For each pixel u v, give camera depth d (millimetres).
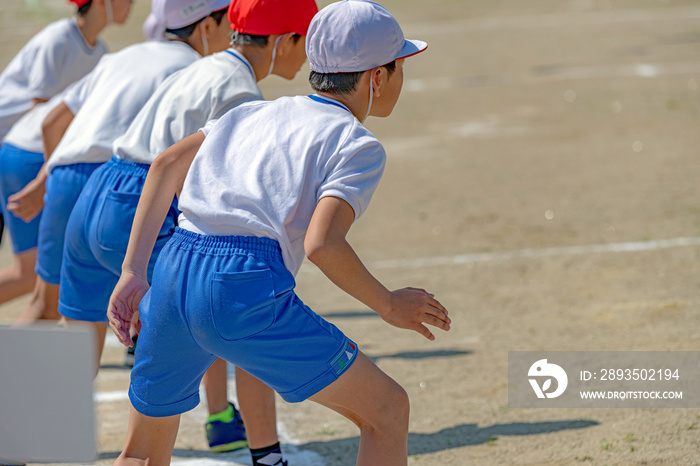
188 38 14461
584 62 58781
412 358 18688
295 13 12133
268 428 12656
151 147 12453
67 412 7297
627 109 44625
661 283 21672
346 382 9438
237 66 12242
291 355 9305
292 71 12742
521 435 14266
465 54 65750
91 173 13836
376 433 9602
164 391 9961
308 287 25172
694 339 17703
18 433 7395
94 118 13820
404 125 46281
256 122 9977
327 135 9516
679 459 12594
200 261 9430
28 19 89125
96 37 19469
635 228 26812
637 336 18359
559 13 81312
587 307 20688
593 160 35875
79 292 13242
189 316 9391
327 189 9203
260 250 9359
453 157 38719
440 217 30234
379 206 32375
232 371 18969
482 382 16906
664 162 34406
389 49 9875
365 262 26203
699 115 41844
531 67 58938
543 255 25266
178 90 12500
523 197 31609
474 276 24062
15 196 15758
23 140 18328
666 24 70500
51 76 18844
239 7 12234
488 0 93125
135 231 10609
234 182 9586
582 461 12977
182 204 9703
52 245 14500
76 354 7227
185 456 14555
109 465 13969
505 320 20500
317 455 14297
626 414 14617
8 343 7297
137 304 10602
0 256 30781
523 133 42000
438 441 14344
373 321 21797
